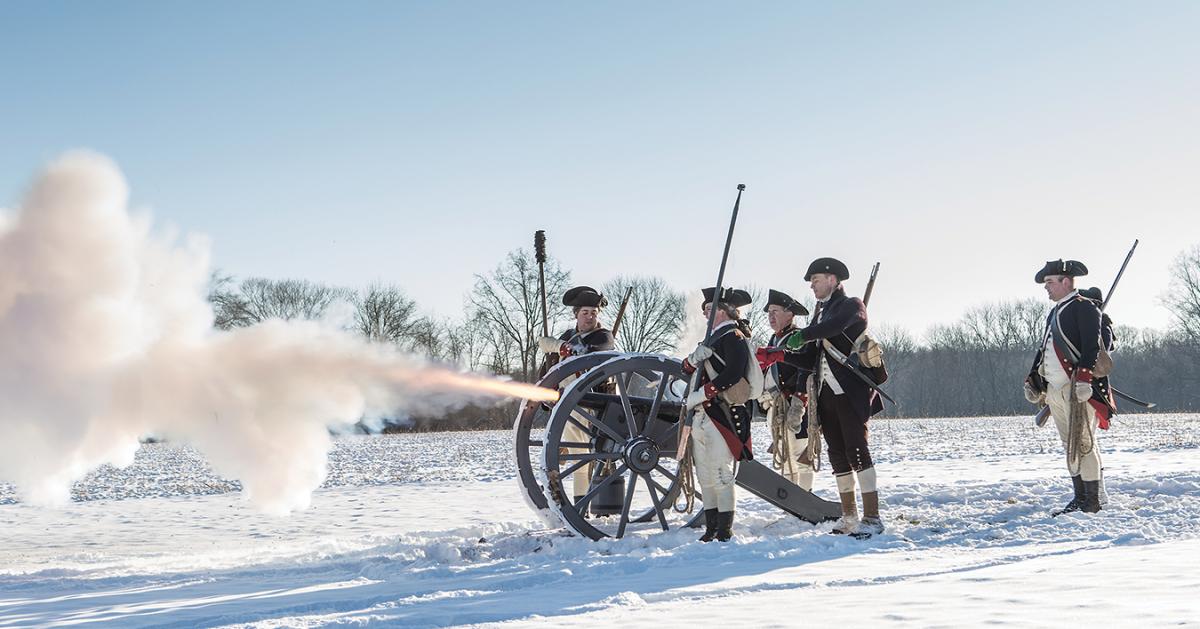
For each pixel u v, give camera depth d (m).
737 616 4.13
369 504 12.01
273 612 4.86
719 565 5.95
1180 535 6.62
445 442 31.06
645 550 6.68
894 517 7.96
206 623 4.66
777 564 5.90
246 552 7.84
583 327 8.62
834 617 4.01
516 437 7.97
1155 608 3.91
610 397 7.81
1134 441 20.38
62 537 9.63
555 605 4.65
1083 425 7.97
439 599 5.05
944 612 4.02
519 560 6.59
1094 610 3.93
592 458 7.56
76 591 6.06
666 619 4.12
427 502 12.09
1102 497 8.07
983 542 6.66
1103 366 8.03
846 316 7.43
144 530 10.16
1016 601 4.21
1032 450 19.09
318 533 9.46
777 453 8.23
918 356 102.69
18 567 7.26
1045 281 8.49
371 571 6.39
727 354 7.22
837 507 7.87
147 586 6.14
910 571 5.43
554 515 7.34
